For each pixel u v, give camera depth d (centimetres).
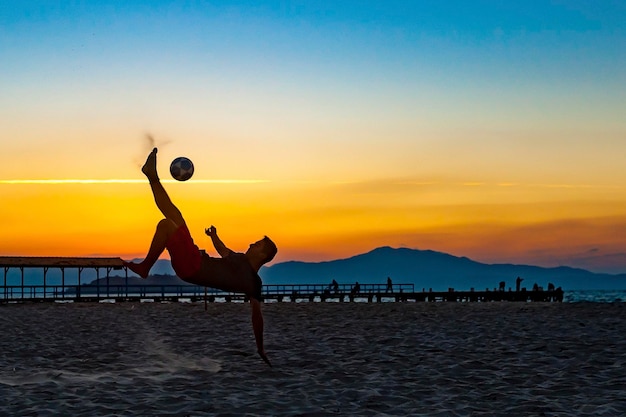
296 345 2059
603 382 1392
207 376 1478
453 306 4612
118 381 1398
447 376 1481
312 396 1241
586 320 2955
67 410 1098
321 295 6700
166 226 672
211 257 701
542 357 1758
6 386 1323
